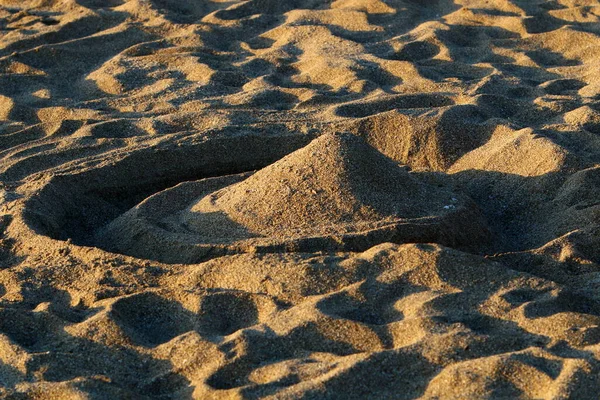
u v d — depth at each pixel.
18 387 2.95
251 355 3.04
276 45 7.48
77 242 4.43
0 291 3.71
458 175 4.98
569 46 7.22
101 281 3.66
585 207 4.34
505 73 6.57
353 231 3.94
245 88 6.44
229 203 4.33
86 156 5.27
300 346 3.11
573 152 4.77
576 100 5.87
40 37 7.57
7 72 6.98
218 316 3.36
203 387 2.89
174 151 5.21
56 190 4.69
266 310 3.34
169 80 6.59
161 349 3.14
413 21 7.95
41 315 3.38
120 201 5.00
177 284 3.62
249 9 8.31
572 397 2.71
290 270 3.51
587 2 8.13
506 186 4.73
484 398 2.76
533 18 7.70
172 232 4.24
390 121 5.39
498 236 4.36
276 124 5.54
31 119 6.13
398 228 3.92
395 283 3.41
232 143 5.34
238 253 3.90
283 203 4.16
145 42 7.43
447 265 3.45
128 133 5.65
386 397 2.83
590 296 3.54
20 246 4.07
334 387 2.83
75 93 6.65
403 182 4.31
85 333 3.25
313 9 8.39
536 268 3.82
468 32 7.57
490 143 5.16
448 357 2.96
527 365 2.84
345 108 5.83
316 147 4.35
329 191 4.16
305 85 6.57
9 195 4.63
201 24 7.79
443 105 5.89
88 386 2.89
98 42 7.47
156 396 2.96
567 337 3.04
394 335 3.13
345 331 3.15
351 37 7.59
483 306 3.26
